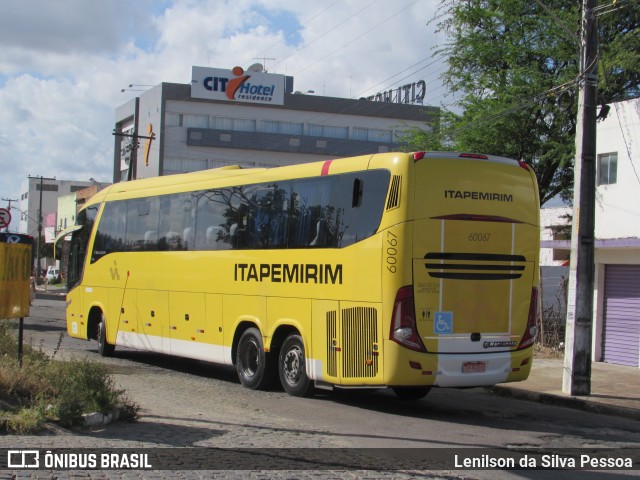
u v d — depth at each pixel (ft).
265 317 41.70
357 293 35.53
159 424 29.63
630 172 57.88
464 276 34.78
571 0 77.87
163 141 231.50
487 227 35.47
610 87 71.00
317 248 38.34
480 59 81.10
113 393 30.27
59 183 360.89
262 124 240.94
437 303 34.12
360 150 244.83
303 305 39.01
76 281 61.72
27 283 34.27
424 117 247.70
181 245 49.52
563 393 43.83
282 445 26.99
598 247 57.88
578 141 44.45
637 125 57.41
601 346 60.13
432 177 34.53
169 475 21.88
